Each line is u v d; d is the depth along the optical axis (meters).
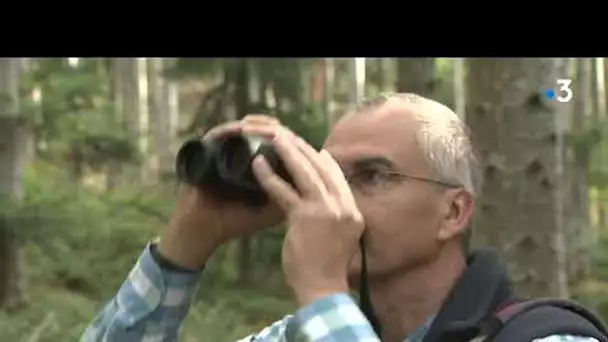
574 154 15.36
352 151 2.40
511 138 7.24
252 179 2.37
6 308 12.46
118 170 19.02
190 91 15.55
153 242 2.78
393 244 2.38
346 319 2.03
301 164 2.15
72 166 17.59
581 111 21.12
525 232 7.26
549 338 2.10
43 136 16.14
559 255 7.31
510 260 7.27
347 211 2.11
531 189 7.28
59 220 13.40
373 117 2.43
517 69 7.21
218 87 13.38
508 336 2.13
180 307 2.72
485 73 7.30
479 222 7.39
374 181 2.39
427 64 12.54
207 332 11.24
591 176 20.09
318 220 2.10
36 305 12.38
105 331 2.76
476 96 7.39
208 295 12.35
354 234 2.11
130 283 2.74
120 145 17.84
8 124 12.80
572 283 16.23
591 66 27.36
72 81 16.14
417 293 2.41
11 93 12.82
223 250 13.12
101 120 17.66
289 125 12.88
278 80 12.92
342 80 26.23
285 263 2.12
